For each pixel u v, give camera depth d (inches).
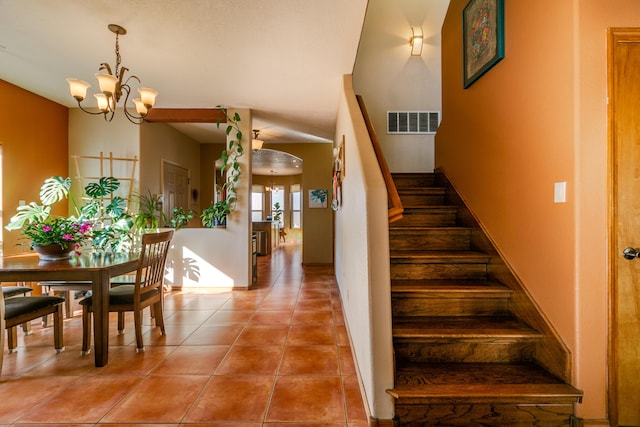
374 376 63.0
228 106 166.6
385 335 63.7
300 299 153.6
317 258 249.0
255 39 101.9
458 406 62.4
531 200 75.6
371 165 74.7
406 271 97.2
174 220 174.1
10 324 85.4
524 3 78.0
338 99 154.6
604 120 62.1
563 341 65.5
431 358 74.5
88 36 100.0
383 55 188.7
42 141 155.6
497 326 76.9
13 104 140.9
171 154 214.2
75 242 107.8
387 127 187.6
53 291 129.6
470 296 84.0
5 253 137.8
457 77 122.7
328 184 250.1
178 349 99.0
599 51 61.8
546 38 70.1
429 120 187.6
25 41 103.3
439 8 189.8
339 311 135.2
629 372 61.9
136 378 82.0
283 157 334.3
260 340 105.4
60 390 76.6
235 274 171.9
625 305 62.1
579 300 62.3
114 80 95.2
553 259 68.3
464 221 114.2
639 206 62.1
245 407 69.9
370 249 65.0
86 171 171.5
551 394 61.0
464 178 116.2
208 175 262.2
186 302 149.0
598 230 62.1
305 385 78.6
